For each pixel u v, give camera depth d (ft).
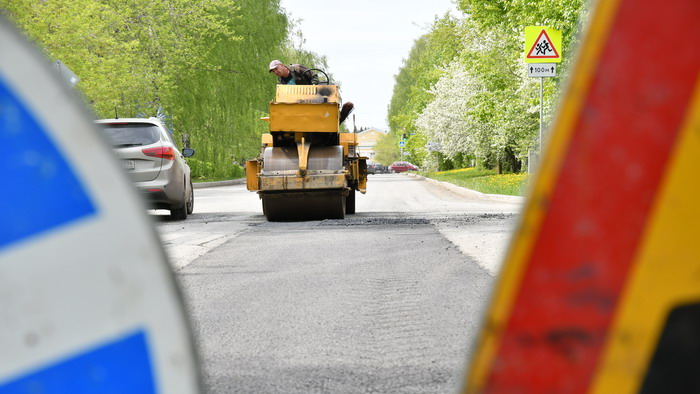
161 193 61.16
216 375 16.90
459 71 229.04
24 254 4.33
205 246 42.73
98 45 128.88
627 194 4.59
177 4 164.45
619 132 4.58
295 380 16.46
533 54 73.87
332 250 40.22
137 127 62.18
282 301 26.07
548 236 4.66
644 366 4.59
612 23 4.56
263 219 64.23
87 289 4.41
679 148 4.54
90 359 4.42
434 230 49.98
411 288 28.14
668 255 4.58
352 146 65.62
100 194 4.42
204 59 173.37
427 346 19.40
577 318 4.63
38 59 4.33
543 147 4.68
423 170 370.12
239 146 181.78
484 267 33.14
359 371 17.13
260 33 181.98
